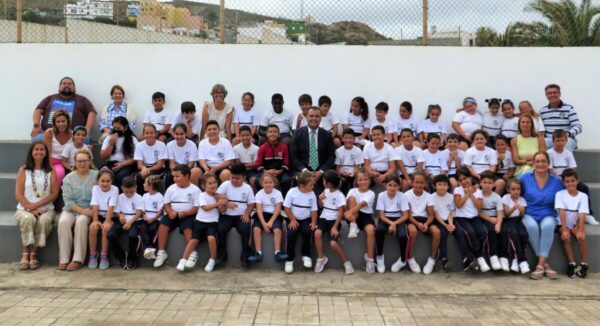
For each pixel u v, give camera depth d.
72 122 6.61
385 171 5.73
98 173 5.12
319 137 5.69
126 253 4.89
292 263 4.83
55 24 7.23
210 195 4.91
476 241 4.82
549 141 6.11
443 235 4.82
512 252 4.85
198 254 4.97
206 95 6.97
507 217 5.02
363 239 4.96
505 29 7.31
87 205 5.04
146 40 7.21
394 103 6.93
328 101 6.49
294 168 5.75
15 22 7.12
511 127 6.44
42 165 5.10
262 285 4.46
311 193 4.95
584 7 7.89
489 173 4.97
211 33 7.10
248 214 4.97
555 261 4.92
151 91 6.95
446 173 5.78
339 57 6.92
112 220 4.96
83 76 6.93
